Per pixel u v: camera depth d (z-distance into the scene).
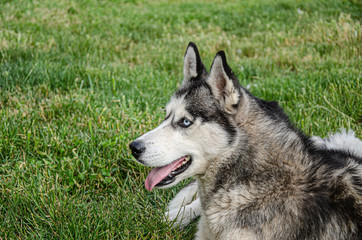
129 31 9.95
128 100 5.61
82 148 4.39
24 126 4.76
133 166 4.29
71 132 4.71
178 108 3.24
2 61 6.62
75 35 8.92
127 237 3.37
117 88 6.24
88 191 4.00
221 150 3.10
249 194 2.98
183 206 3.90
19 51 7.06
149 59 8.02
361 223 2.77
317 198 2.85
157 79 6.66
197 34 10.02
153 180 3.31
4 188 3.85
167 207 3.93
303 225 2.81
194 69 3.55
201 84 3.27
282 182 2.93
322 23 9.05
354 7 10.19
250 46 8.64
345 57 7.15
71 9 11.05
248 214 2.93
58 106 5.32
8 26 8.80
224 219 3.05
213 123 3.10
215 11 12.05
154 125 4.96
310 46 8.14
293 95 5.84
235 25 10.58
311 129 4.97
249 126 3.12
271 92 5.99
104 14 11.25
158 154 3.14
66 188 3.94
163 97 5.86
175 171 3.29
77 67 6.77
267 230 2.86
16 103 5.41
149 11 12.25
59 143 4.45
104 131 4.67
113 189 4.10
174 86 6.41
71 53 7.61
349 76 5.97
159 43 9.06
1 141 4.40
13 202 3.66
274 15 11.04
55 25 9.45
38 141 4.43
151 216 3.72
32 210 3.64
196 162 3.21
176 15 11.55
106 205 3.83
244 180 3.04
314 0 11.64
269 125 3.13
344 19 8.96
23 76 6.07
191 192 4.00
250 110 3.17
